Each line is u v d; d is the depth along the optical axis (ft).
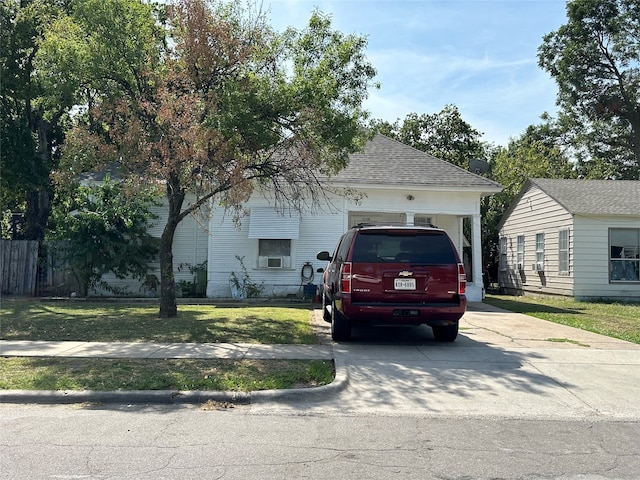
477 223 60.85
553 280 67.00
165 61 37.50
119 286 61.16
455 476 13.83
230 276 59.26
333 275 33.14
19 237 77.00
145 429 17.52
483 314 47.65
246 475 13.71
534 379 24.07
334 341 32.27
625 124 127.03
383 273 29.40
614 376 24.64
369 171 60.03
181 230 62.08
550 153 125.29
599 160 134.00
